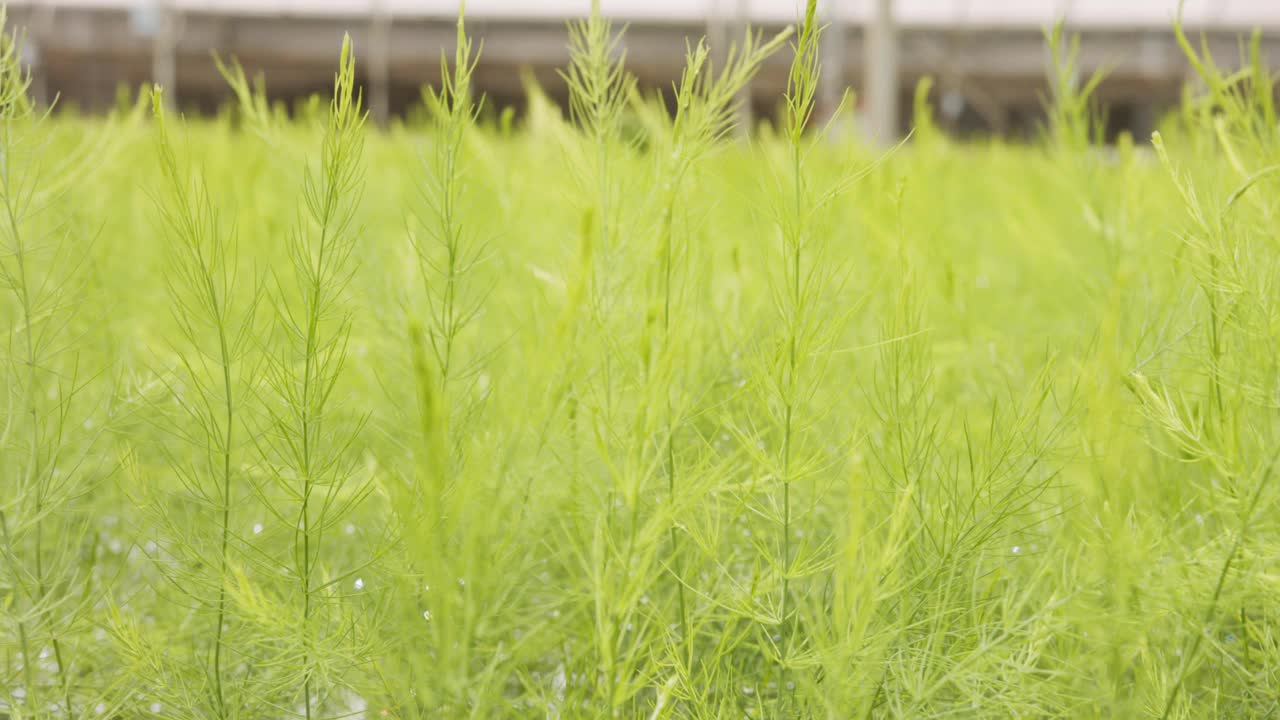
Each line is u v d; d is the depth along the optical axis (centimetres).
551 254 116
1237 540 66
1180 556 69
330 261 73
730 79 76
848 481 88
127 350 122
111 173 151
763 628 77
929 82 174
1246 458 72
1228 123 101
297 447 76
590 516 80
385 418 96
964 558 77
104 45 1684
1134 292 116
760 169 104
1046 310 156
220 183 165
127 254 147
